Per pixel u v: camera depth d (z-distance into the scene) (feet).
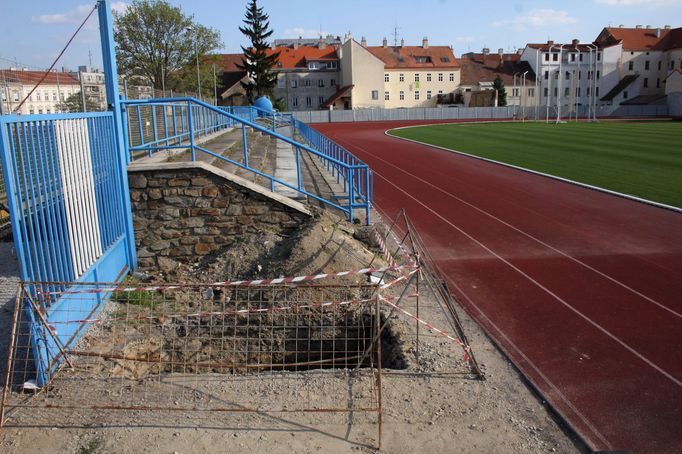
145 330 25.41
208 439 16.65
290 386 19.84
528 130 167.63
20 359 21.33
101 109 55.62
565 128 176.55
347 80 296.51
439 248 39.14
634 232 42.65
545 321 26.43
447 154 101.30
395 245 38.75
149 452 16.03
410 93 311.47
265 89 249.75
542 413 18.44
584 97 318.04
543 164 83.05
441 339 24.07
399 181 70.13
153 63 218.38
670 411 18.78
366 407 18.43
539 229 44.19
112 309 27.04
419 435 16.94
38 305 19.30
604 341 24.25
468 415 18.11
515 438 16.94
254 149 69.41
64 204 22.71
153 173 33.73
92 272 25.85
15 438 16.66
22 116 19.08
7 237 41.52
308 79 307.37
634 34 324.19
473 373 21.03
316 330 26.45
